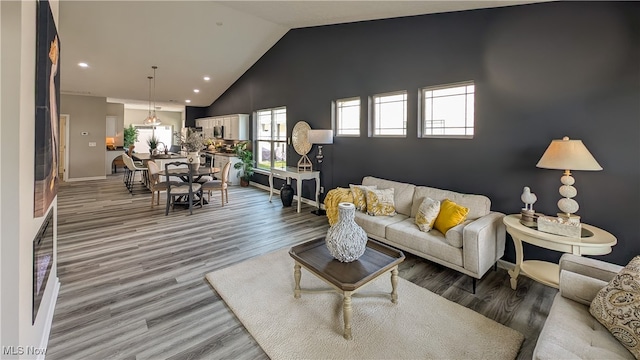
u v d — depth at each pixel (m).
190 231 4.12
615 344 1.40
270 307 2.32
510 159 3.01
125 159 6.66
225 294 2.49
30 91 1.46
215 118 9.15
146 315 2.21
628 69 2.33
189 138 8.33
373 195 3.64
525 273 2.49
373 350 1.88
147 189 7.07
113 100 9.34
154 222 4.52
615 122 2.40
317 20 4.77
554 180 2.74
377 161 4.41
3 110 1.28
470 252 2.54
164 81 7.56
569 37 2.59
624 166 2.38
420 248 2.92
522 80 2.89
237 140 8.08
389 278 2.81
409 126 3.94
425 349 1.88
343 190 3.96
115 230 4.12
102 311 2.24
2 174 1.29
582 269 1.86
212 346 1.91
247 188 7.55
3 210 1.31
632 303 1.41
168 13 4.75
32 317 1.56
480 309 2.33
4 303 1.32
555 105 2.70
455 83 3.42
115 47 5.63
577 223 2.24
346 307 1.96
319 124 5.45
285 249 3.51
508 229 2.58
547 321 1.63
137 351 1.85
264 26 5.60
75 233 3.96
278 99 6.52
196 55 6.34
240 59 6.90
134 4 4.43
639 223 2.35
